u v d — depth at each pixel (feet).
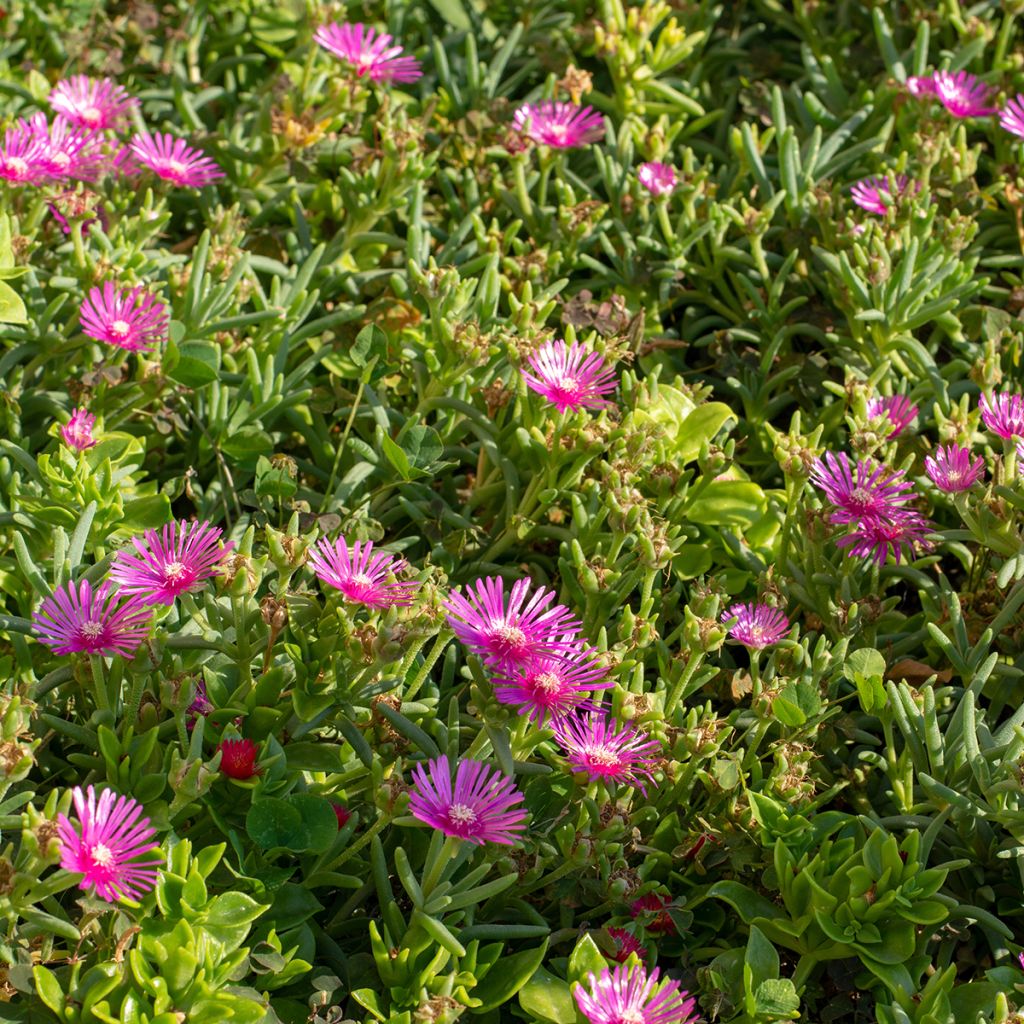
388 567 4.49
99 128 5.20
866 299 5.04
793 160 5.28
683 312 5.38
